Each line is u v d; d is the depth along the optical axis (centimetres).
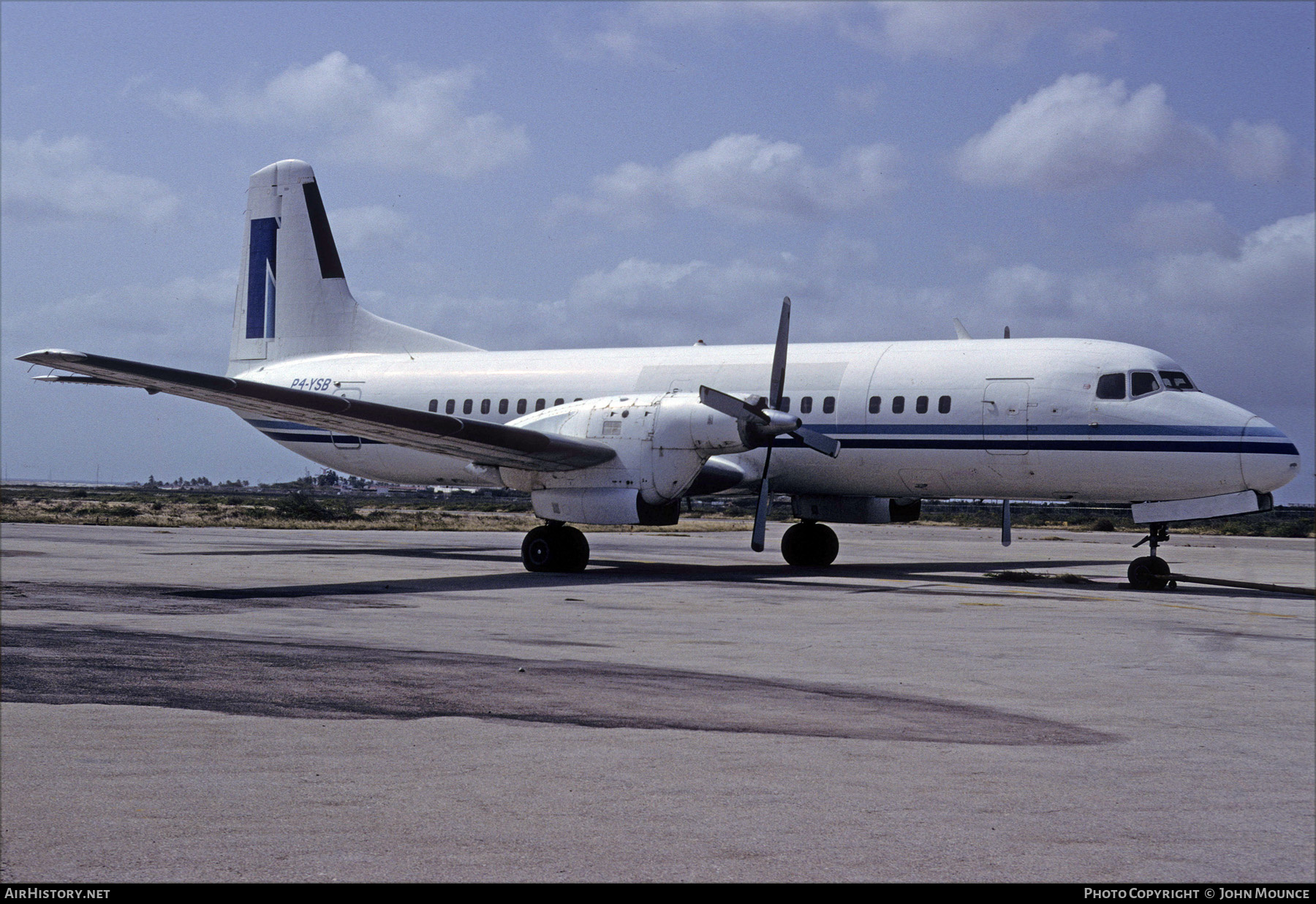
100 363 1383
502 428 1575
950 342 1838
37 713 620
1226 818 460
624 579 1647
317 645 896
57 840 409
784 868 394
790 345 1958
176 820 434
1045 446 1697
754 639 985
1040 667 845
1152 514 1686
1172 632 1085
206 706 646
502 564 1969
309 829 428
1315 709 688
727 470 1788
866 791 492
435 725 608
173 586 1416
